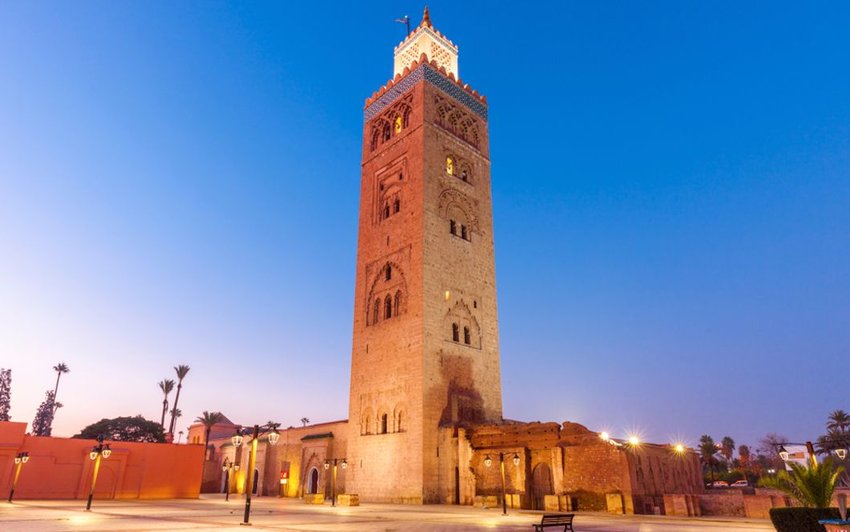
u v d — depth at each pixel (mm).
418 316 52812
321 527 24719
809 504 20672
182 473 56344
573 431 40656
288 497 66812
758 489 51812
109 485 51656
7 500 44531
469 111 67250
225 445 88250
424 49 69562
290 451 71875
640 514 35250
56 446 50000
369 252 61375
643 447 41344
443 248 57250
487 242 63188
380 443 52312
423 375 50438
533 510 39000
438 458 48750
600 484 38000
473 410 53812
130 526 23469
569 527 23266
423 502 46688
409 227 57469
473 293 58844
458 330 55688
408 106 63500
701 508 34500
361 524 26609
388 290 57438
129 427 97750
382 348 55531
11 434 48031
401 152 62156
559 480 40031
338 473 62000
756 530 24266
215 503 48031
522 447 42906
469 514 34500
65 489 49625
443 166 61031
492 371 57625
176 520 27375
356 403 56406
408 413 50438
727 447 136250
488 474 44906
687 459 50094
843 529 15805
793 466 21406
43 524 23875
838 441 28891
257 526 24922
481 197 64625
